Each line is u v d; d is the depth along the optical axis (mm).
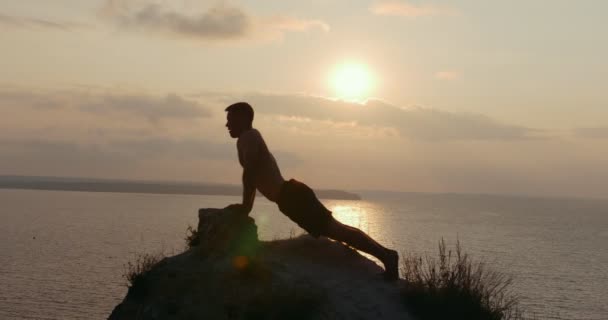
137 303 7367
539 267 159250
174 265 7590
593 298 116312
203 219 8594
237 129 7793
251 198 7781
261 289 6918
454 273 7762
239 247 7625
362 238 7707
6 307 94500
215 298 6949
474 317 7246
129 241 186000
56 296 105062
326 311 6641
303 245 8312
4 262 143500
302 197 7656
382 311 6895
